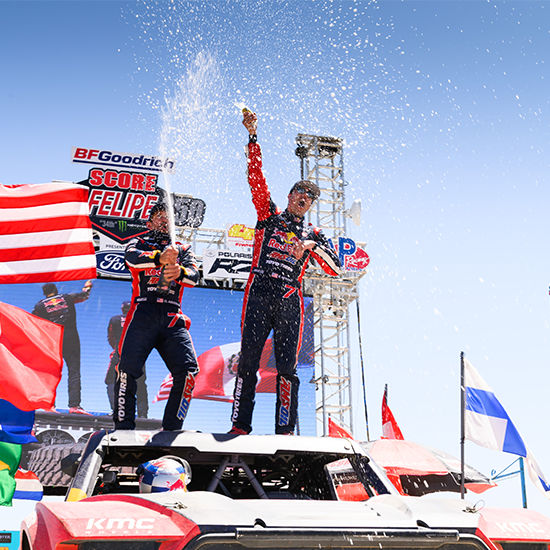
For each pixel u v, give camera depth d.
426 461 10.69
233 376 18.59
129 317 4.23
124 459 3.43
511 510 2.76
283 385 4.50
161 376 17.67
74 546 2.07
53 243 11.32
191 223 19.20
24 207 11.36
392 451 10.91
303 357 19.12
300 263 4.84
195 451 3.44
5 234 11.17
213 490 3.38
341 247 19.70
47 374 8.83
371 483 3.16
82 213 11.59
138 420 17.16
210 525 2.09
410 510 2.49
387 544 2.25
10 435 9.29
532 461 8.11
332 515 2.34
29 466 16.19
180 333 4.27
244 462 3.57
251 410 4.41
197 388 18.25
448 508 2.57
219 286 19.33
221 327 18.92
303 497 3.76
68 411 16.97
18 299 17.48
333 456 3.53
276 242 4.73
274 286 4.62
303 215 4.96
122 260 18.48
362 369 19.31
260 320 4.54
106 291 18.12
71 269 11.32
